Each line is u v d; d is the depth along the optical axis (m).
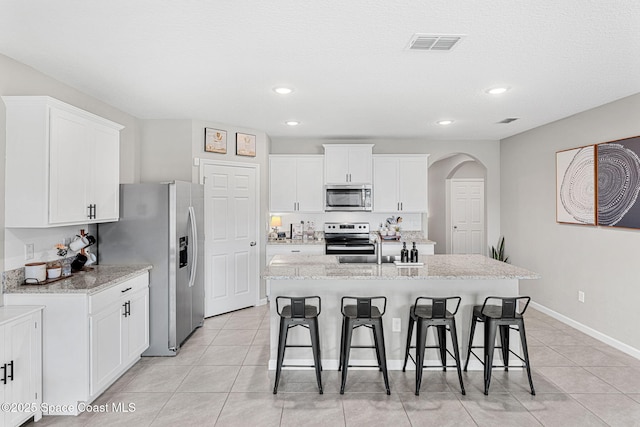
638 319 3.41
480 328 3.26
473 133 5.43
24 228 2.72
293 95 3.55
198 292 4.22
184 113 4.23
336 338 3.28
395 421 2.47
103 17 2.08
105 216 3.28
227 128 4.88
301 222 6.00
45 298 2.53
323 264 3.49
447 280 3.26
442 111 4.14
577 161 4.14
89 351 2.56
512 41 2.38
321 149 5.89
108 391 2.88
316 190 5.66
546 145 4.77
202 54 2.59
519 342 3.29
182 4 1.94
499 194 5.95
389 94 3.52
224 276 4.88
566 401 2.71
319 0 1.90
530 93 3.46
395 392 2.85
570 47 2.46
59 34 2.28
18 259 2.67
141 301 3.36
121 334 3.00
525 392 2.84
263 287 5.39
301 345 3.19
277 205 5.65
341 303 3.12
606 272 3.77
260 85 3.26
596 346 3.72
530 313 4.82
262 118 4.50
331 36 2.31
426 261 3.63
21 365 2.32
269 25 2.17
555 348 3.67
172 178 4.47
